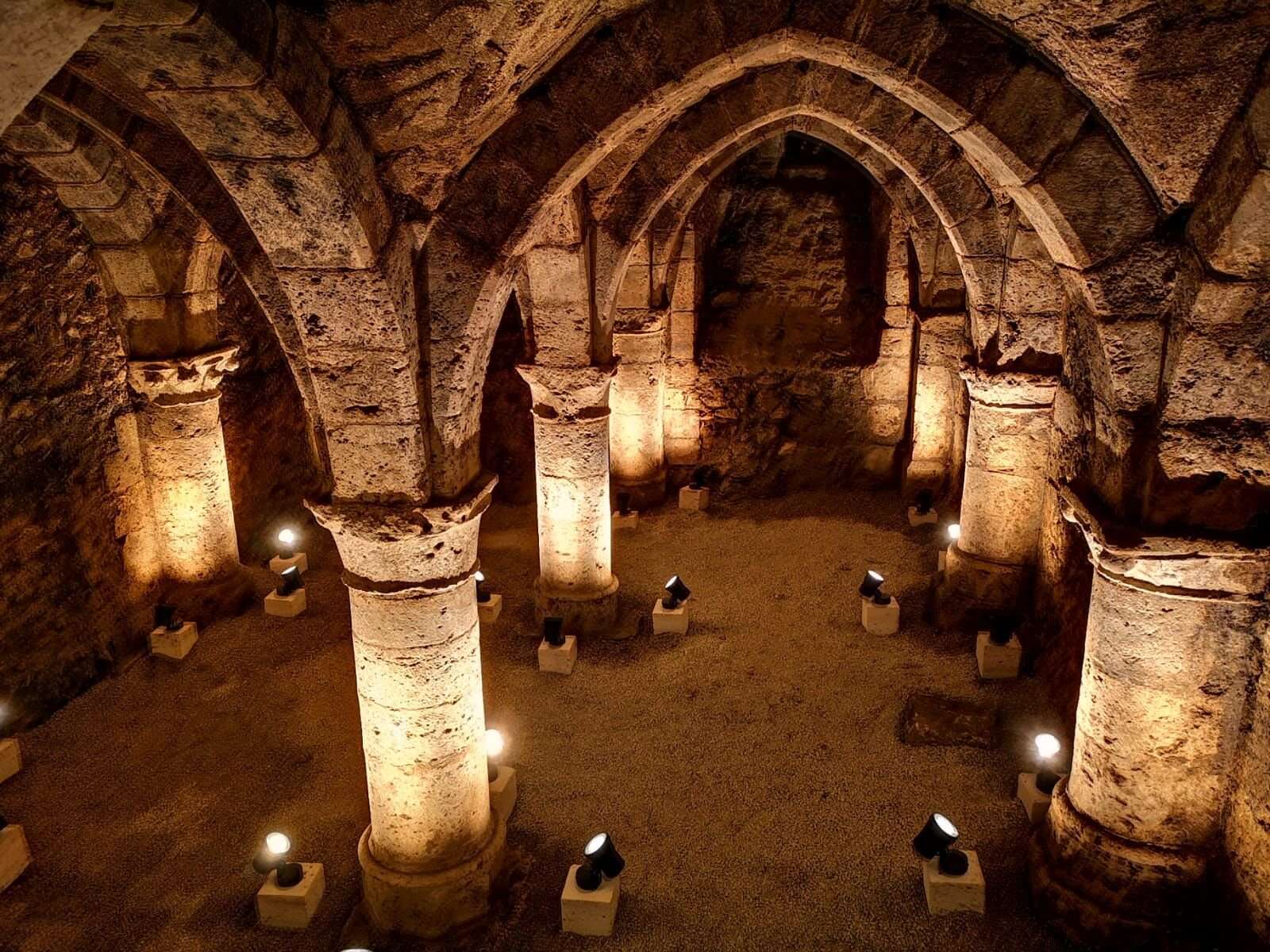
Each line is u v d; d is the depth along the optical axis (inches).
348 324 154.6
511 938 199.2
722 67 159.6
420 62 134.0
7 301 263.1
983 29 152.3
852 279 449.4
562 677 300.7
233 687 296.4
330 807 241.1
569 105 160.2
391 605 179.5
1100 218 154.2
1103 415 170.6
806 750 259.3
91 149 256.2
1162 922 182.1
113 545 307.9
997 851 217.6
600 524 320.5
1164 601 167.6
